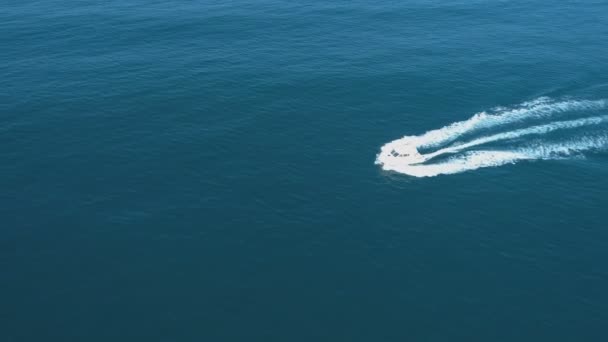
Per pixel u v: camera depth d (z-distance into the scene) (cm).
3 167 10469
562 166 10694
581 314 7850
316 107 12475
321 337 7525
